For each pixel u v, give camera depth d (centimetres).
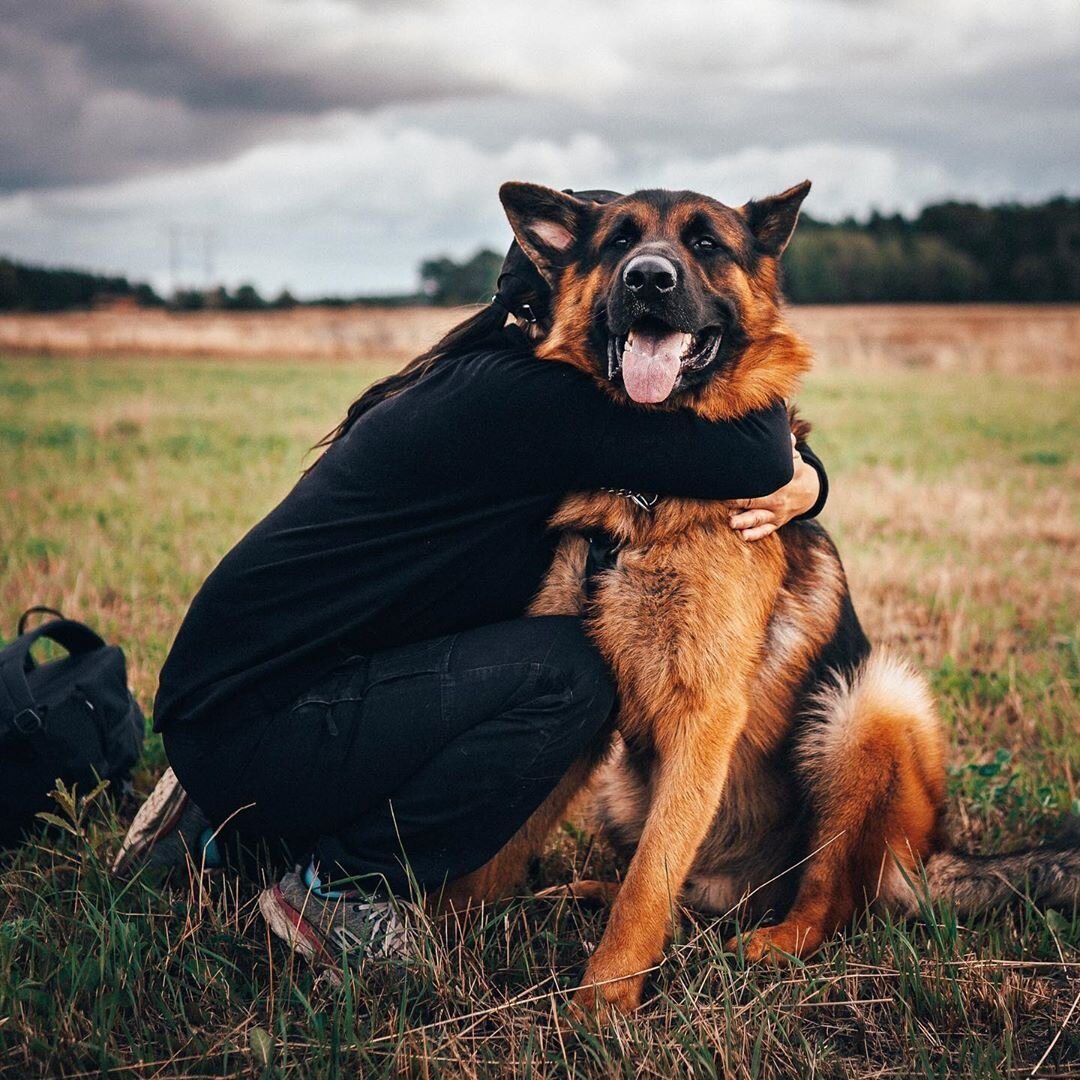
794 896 306
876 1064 222
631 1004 240
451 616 266
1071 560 684
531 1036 206
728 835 316
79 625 342
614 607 274
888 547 697
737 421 276
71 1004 214
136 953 230
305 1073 204
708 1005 235
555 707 247
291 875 254
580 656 256
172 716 257
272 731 250
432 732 244
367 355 3912
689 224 289
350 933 243
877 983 245
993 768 353
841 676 310
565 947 268
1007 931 270
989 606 562
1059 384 2369
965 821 334
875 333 4259
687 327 270
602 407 256
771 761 309
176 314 7175
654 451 258
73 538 666
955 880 287
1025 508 860
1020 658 477
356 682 250
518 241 294
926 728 302
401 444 248
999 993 237
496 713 246
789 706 306
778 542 296
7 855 292
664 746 275
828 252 7531
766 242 318
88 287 8656
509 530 267
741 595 275
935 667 474
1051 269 7506
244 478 941
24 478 912
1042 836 329
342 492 253
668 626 272
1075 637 512
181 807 276
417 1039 216
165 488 875
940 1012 235
